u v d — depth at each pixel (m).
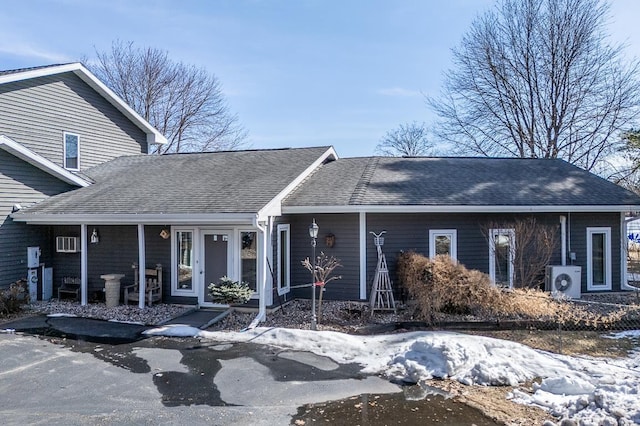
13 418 5.73
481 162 16.66
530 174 15.13
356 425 5.58
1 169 12.34
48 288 13.59
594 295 13.20
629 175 24.02
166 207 11.36
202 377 7.20
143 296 11.82
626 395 5.86
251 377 7.21
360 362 7.95
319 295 11.73
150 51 36.88
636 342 8.80
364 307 11.58
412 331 9.55
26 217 12.33
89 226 13.30
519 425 5.54
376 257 12.36
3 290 11.69
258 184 12.59
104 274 13.23
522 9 26.83
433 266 10.35
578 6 25.31
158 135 20.59
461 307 10.24
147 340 9.23
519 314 9.97
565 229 13.16
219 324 10.56
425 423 5.63
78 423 5.59
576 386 6.43
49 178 13.79
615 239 13.57
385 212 12.20
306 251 12.79
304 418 5.78
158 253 12.67
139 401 6.28
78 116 16.56
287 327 10.05
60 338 9.32
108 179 15.08
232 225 11.89
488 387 6.80
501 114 28.25
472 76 28.89
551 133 26.91
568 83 26.09
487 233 12.88
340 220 12.47
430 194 12.73
